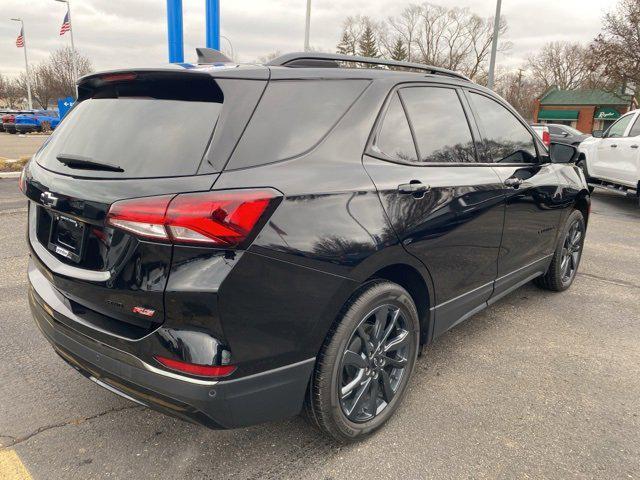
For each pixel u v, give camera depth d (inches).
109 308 76.5
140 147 77.6
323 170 83.3
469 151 120.0
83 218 76.4
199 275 69.0
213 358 70.6
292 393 81.5
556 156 151.5
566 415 106.2
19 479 84.2
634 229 296.7
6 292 165.5
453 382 118.6
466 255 114.5
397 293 95.7
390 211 90.9
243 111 77.9
